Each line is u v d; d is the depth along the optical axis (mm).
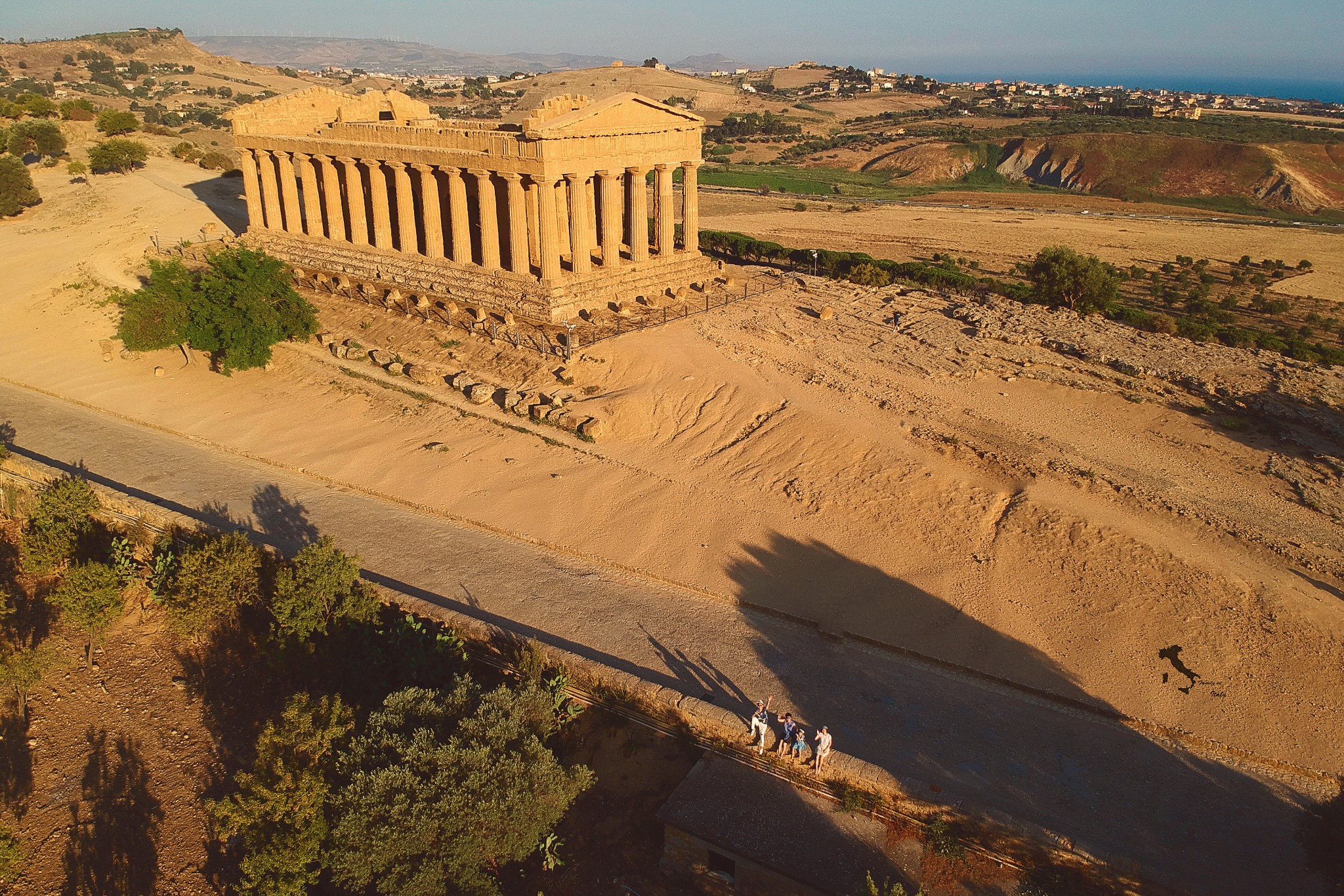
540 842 21469
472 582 32281
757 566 33156
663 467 39781
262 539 34625
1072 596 30297
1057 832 20828
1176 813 22125
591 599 31453
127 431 46125
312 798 20953
